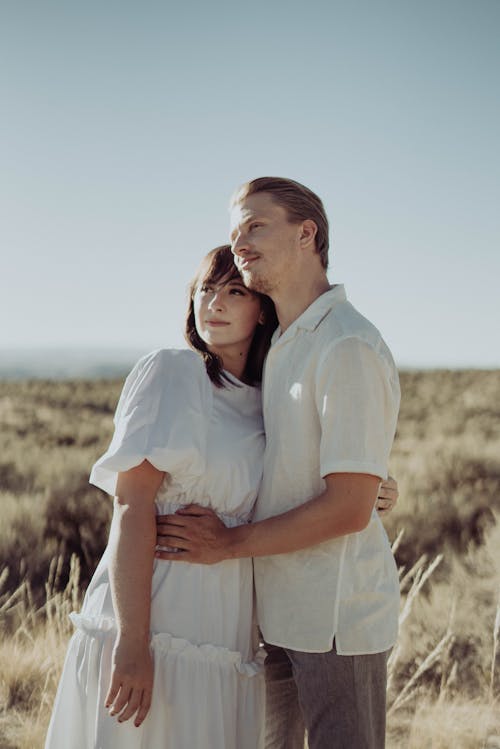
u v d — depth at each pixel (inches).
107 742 91.9
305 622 95.8
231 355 110.7
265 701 109.1
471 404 747.4
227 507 101.0
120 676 90.3
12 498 343.3
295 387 98.5
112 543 96.0
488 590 243.3
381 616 97.3
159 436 95.0
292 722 110.8
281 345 101.7
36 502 340.8
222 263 108.1
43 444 563.8
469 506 343.3
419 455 465.1
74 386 999.0
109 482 99.3
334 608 94.6
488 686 181.8
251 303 108.4
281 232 102.1
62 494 360.2
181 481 98.0
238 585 100.4
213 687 96.2
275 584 98.7
